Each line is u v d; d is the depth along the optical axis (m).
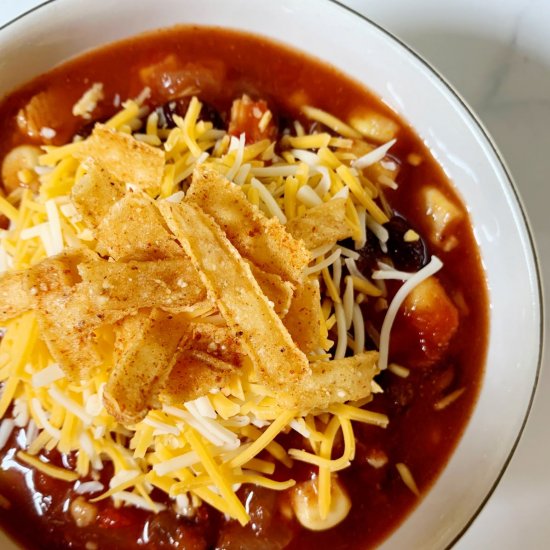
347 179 0.18
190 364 0.16
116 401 0.15
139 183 0.17
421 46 0.20
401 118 0.19
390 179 0.19
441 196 0.18
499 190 0.18
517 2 0.20
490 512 0.19
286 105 0.19
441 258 0.19
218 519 0.17
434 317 0.18
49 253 0.17
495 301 0.18
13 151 0.18
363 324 0.18
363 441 0.18
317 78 0.19
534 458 0.19
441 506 0.17
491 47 0.20
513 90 0.20
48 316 0.16
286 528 0.17
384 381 0.18
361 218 0.18
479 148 0.18
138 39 0.19
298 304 0.16
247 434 0.17
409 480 0.18
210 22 0.19
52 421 0.17
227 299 0.15
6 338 0.17
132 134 0.19
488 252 0.18
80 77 0.19
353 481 0.18
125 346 0.15
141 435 0.16
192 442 0.16
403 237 0.18
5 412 0.17
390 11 0.20
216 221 0.16
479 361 0.18
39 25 0.18
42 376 0.16
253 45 0.19
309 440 0.17
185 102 0.19
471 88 0.20
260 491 0.17
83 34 0.18
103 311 0.15
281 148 0.19
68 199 0.17
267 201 0.17
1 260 0.17
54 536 0.17
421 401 0.18
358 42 0.18
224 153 0.18
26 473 0.17
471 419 0.18
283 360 0.15
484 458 0.17
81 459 0.17
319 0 0.18
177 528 0.17
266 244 0.16
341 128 0.19
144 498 0.17
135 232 0.16
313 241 0.17
